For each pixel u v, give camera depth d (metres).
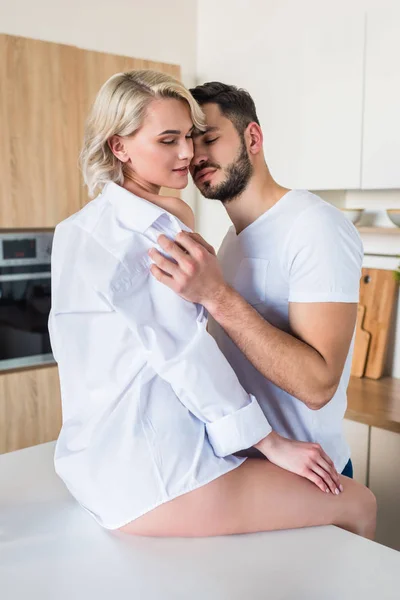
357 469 2.31
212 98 1.28
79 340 1.08
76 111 2.82
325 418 1.35
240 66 3.07
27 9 2.74
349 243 1.21
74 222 1.12
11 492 1.30
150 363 1.02
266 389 1.34
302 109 2.73
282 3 2.80
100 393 1.08
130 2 3.08
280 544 1.06
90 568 0.99
